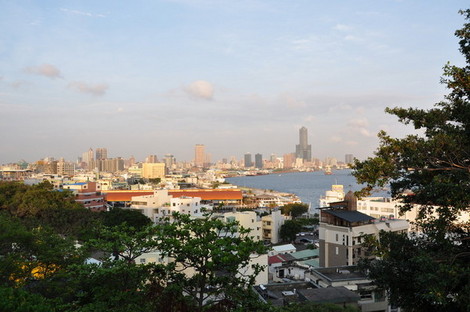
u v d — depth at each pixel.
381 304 37.88
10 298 16.20
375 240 23.78
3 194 95.06
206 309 19.48
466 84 20.41
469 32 21.42
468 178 18.59
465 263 19.72
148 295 20.77
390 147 20.88
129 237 24.55
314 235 122.50
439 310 20.19
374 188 21.11
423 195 22.08
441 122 23.34
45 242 37.22
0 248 35.72
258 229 89.00
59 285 32.59
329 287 38.88
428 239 22.03
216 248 18.62
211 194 180.62
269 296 39.06
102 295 22.61
